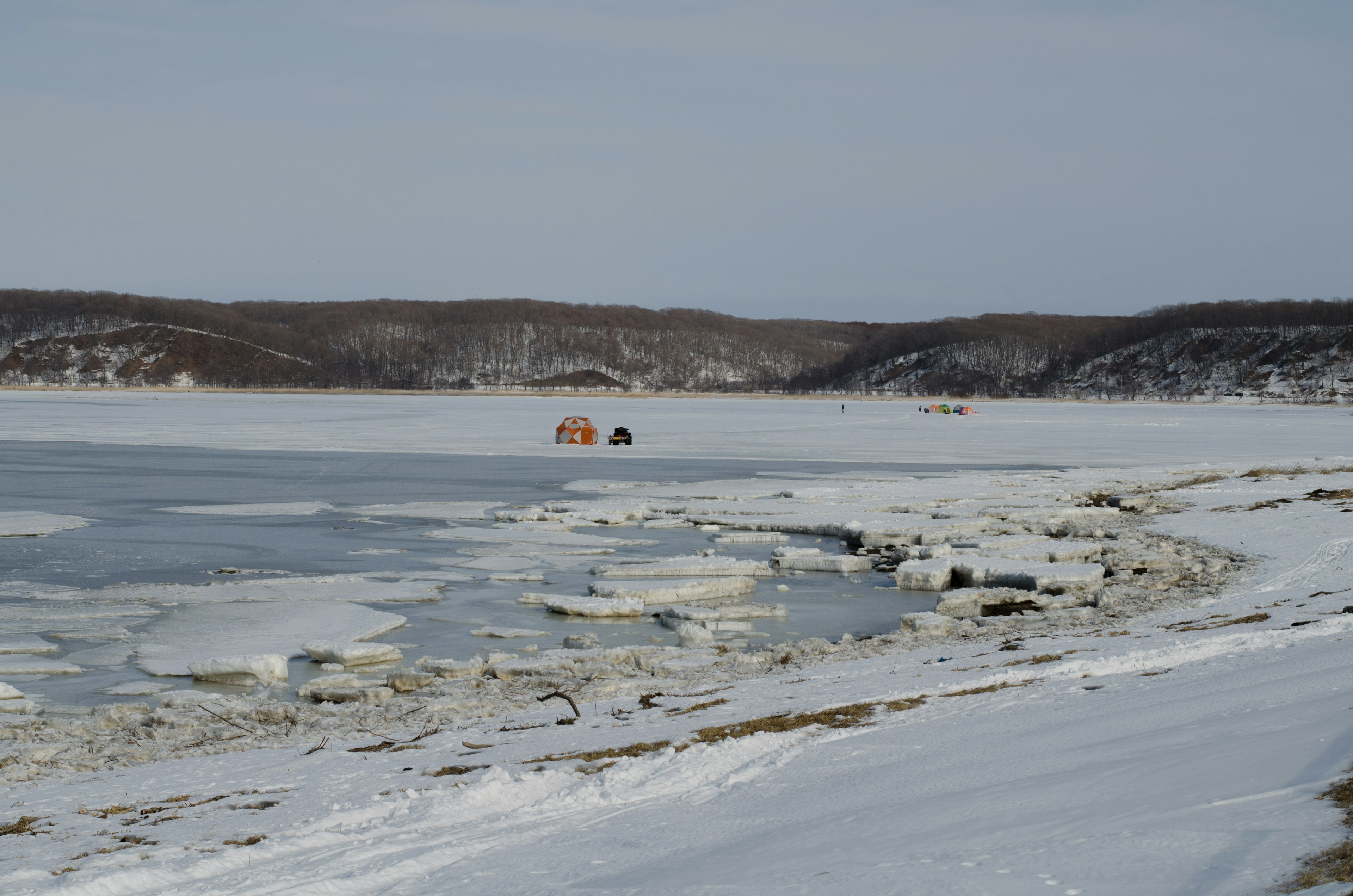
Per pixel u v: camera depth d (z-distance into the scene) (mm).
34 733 11805
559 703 12672
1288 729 7137
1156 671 11367
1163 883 4512
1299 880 4223
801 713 10734
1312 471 44062
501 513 32188
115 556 24859
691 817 7125
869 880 5078
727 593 21578
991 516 31594
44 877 6375
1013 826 5852
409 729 11516
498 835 6945
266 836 7207
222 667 14789
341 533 28891
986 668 13086
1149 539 26844
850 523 29562
